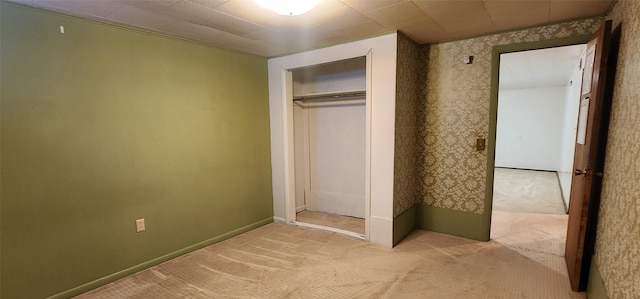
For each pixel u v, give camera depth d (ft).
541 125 25.59
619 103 5.71
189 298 7.20
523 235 10.78
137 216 8.41
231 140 10.87
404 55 9.77
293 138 12.34
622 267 4.86
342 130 13.01
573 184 8.19
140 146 8.39
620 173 5.31
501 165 27.84
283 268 8.57
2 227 6.26
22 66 6.38
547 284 7.48
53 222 6.94
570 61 14.70
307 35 9.20
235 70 10.90
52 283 6.98
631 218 4.59
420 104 11.13
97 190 7.62
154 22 7.72
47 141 6.78
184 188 9.50
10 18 6.20
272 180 12.62
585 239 6.96
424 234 11.00
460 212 10.66
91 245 7.57
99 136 7.59
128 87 8.09
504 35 9.34
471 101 10.13
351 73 12.48
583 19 8.19
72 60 7.08
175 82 9.12
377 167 9.85
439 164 10.96
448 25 8.63
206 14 7.22
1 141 6.18
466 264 8.59
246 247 10.07
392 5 6.98
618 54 6.07
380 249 9.71
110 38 7.70
